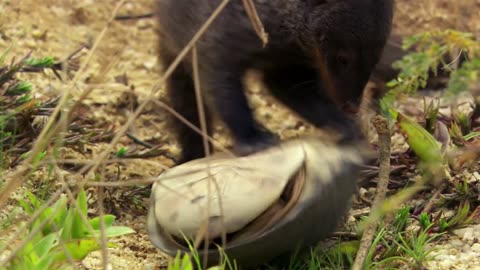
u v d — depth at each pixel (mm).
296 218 3939
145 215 5195
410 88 3967
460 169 5250
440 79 6387
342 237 4609
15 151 5203
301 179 4004
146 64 7305
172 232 4000
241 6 5383
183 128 5984
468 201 4988
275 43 5469
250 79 5797
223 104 5453
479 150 5012
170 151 6301
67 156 5539
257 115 6441
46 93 6387
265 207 3938
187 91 5852
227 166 4090
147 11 7949
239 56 5461
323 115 5477
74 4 7879
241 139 5340
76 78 3559
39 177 5035
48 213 4070
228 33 5410
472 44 3568
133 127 6348
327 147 4180
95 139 5684
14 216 4297
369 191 5340
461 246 4609
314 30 5484
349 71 5523
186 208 3969
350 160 4191
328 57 5551
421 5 8023
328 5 5445
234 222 3918
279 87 5730
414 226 4805
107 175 5492
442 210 4973
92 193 5227
